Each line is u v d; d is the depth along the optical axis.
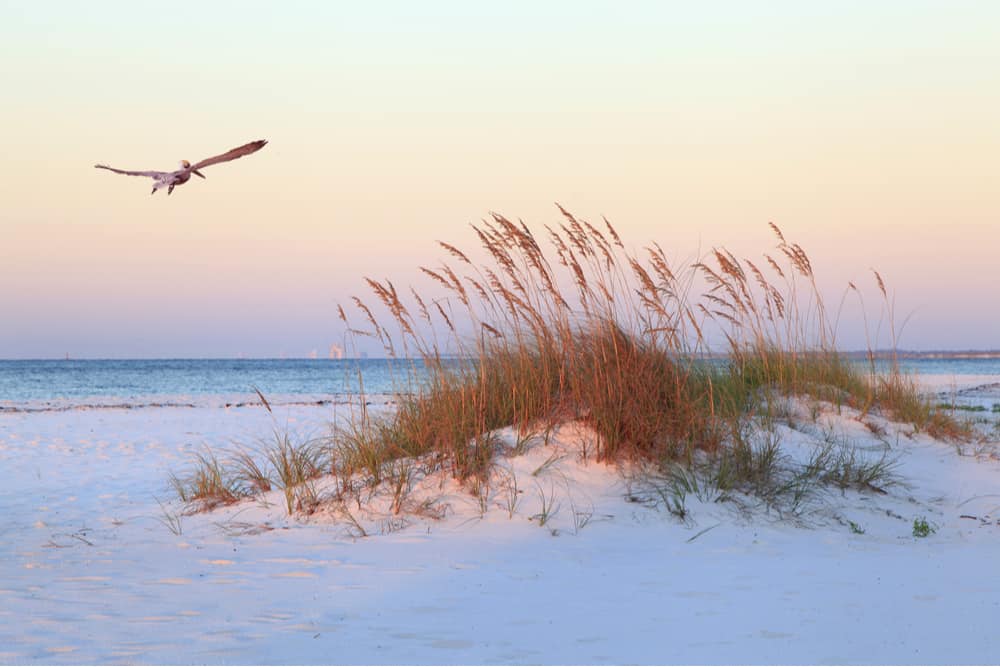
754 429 10.52
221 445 17.42
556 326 10.27
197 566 7.21
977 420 14.35
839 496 9.10
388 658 4.76
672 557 7.35
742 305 11.71
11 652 4.88
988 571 6.86
